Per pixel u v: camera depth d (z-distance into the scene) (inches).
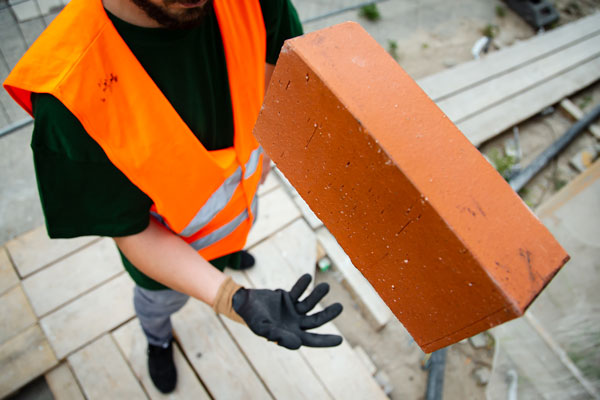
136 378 67.6
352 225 21.5
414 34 148.9
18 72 26.2
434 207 16.5
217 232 45.8
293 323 36.4
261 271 79.4
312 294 37.0
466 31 154.0
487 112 122.6
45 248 76.2
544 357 81.3
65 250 76.4
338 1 144.9
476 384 84.0
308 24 137.5
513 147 125.0
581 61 141.3
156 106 29.9
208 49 32.4
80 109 26.2
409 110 18.2
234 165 40.8
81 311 71.6
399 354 84.6
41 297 72.2
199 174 36.3
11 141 96.4
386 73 18.8
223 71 34.5
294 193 88.7
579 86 135.5
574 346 78.1
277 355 71.7
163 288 47.8
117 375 67.6
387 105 17.9
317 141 19.8
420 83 124.5
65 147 27.9
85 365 67.9
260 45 36.3
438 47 146.9
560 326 80.7
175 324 72.2
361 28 20.0
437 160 17.6
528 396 80.4
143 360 68.7
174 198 35.6
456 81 127.3
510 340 85.9
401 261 20.1
